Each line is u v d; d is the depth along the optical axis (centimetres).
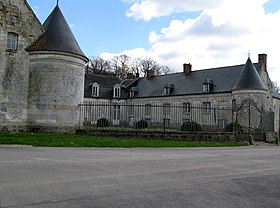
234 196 637
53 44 2175
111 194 614
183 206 551
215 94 4225
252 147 2066
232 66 4425
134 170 895
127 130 2117
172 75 5106
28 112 2166
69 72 2208
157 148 1625
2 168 843
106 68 7875
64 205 531
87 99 5059
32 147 1381
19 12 2192
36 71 2169
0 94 2081
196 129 2884
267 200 618
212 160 1208
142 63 7894
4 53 2112
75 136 1944
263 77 4275
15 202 538
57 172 816
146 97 5016
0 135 1758
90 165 953
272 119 3100
